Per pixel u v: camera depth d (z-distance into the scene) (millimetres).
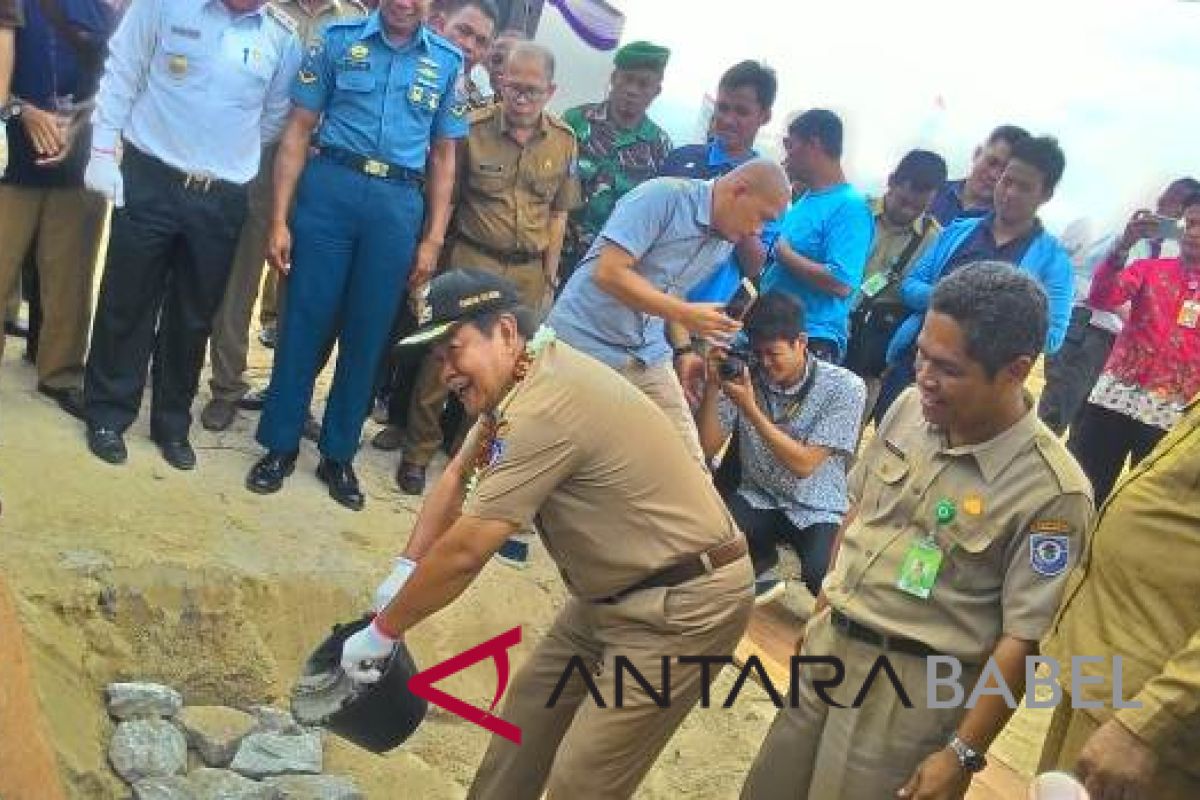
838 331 5113
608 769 2877
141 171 4270
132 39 4184
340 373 4668
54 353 4719
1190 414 2400
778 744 2840
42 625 3607
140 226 4301
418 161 4504
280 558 4246
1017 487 2418
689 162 5266
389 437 5391
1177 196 7051
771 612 5199
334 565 4320
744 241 4430
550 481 2615
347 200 4410
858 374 5617
